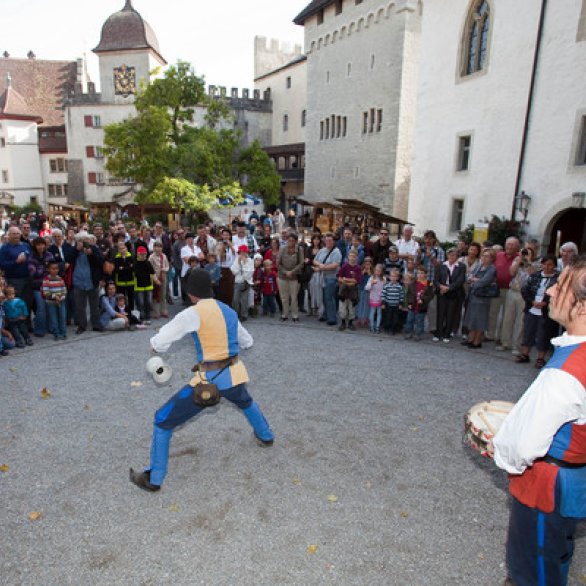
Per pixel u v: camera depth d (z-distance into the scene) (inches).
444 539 130.4
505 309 305.3
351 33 1211.9
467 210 649.6
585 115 492.4
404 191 1117.1
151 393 228.2
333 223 1043.3
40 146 1781.5
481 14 617.9
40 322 325.7
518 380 254.2
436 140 701.9
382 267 347.9
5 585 112.2
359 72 1197.1
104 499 145.0
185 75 1064.2
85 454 171.2
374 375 258.1
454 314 326.0
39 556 121.5
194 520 136.1
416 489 153.3
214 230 569.0
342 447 179.2
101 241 419.8
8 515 137.2
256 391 233.3
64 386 235.8
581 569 121.6
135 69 1637.6
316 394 230.2
